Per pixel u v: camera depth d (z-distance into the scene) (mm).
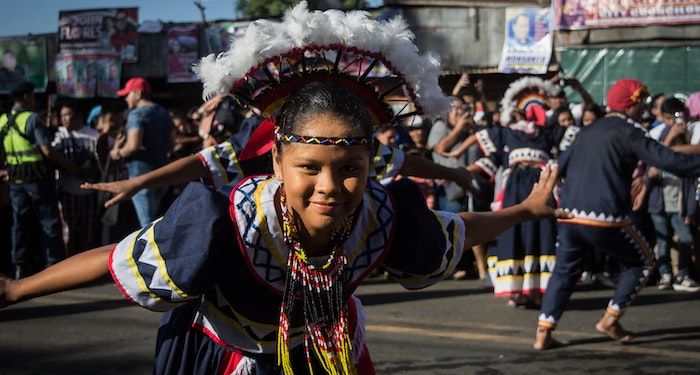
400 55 2371
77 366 5484
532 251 7328
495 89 14172
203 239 2090
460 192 8828
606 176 5910
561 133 7395
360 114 1995
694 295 8227
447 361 5629
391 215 2289
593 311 7453
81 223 9375
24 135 8938
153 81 17312
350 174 2008
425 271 2387
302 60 2359
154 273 2113
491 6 13859
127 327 6703
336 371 2324
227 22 15375
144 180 4195
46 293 2189
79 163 9289
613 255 6031
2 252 9812
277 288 2238
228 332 2342
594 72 13203
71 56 16594
